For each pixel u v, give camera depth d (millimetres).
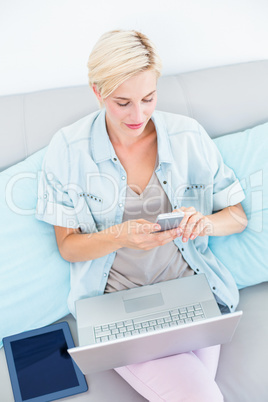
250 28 1520
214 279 1298
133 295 1210
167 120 1318
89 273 1288
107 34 1049
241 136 1438
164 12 1441
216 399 1067
